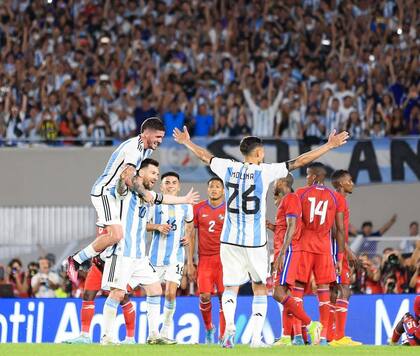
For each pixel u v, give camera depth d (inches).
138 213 1299.2
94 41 2851.9
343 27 2896.2
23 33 2859.3
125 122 2650.1
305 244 1397.6
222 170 1257.4
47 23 2893.7
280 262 1359.5
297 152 2497.5
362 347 1279.5
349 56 2829.7
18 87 2706.7
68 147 2583.7
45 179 2571.4
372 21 2923.2
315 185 1409.9
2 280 2107.5
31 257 2512.3
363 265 1999.3
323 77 2778.1
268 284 1830.7
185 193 2491.4
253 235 1250.0
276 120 2650.1
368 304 1738.4
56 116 2652.6
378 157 2514.8
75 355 1092.5
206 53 2829.7
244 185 1245.7
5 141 2573.8
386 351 1194.6
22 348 1184.2
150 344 1334.9
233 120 2642.7
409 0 2955.2
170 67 2785.4
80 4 2935.5
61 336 1745.8
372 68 2792.8
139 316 1721.2
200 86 2704.2
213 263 1574.8
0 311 1760.6
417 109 2682.1
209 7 2933.1
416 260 1993.1
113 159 1262.3
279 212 1462.8
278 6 2933.1
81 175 2576.3
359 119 2625.5
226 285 1268.5
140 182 1248.8
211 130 2637.8
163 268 1487.5
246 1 2942.9
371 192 2605.8
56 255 2506.2
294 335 1416.1
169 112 2637.8
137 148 1259.8
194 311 1744.6
